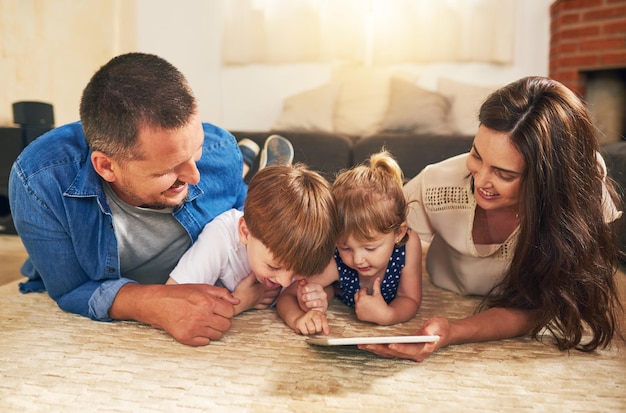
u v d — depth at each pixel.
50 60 2.83
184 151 0.86
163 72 0.85
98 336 0.96
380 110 2.95
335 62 3.20
